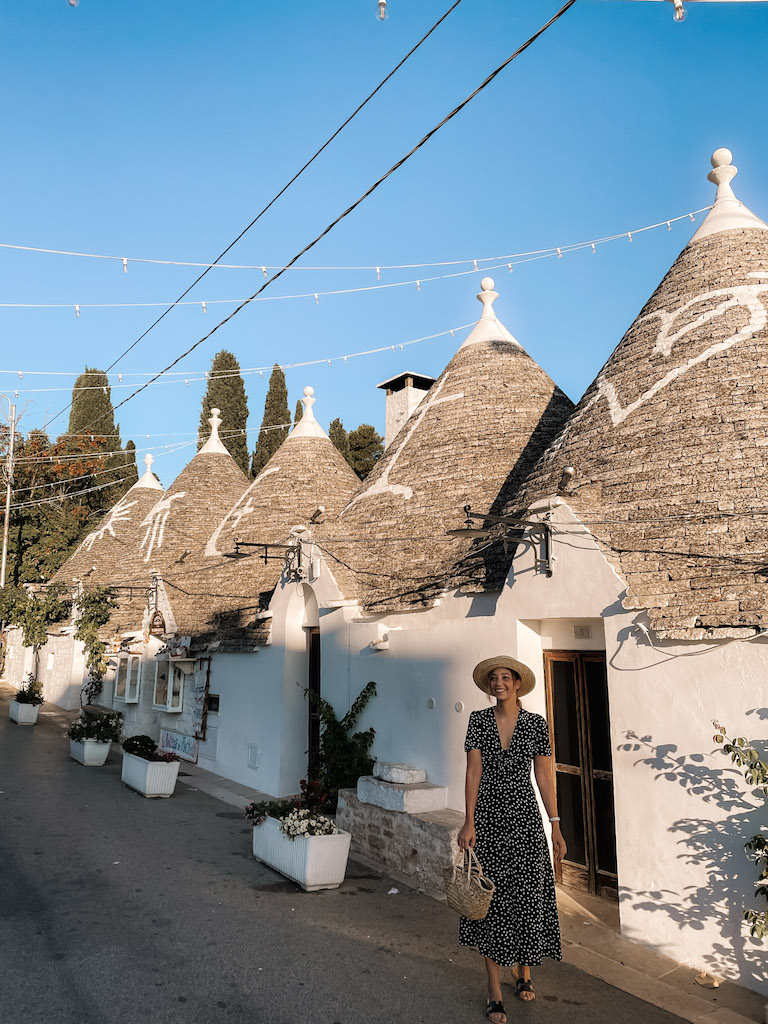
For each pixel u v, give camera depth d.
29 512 38.50
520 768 5.25
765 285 9.08
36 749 17.64
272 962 6.14
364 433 47.22
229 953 6.30
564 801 8.50
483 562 9.68
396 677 10.37
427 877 8.39
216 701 15.80
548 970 6.20
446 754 9.34
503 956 5.03
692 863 6.41
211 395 48.22
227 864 9.01
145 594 21.77
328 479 17.89
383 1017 5.25
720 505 7.31
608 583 7.44
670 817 6.62
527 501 9.59
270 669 13.76
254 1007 5.36
